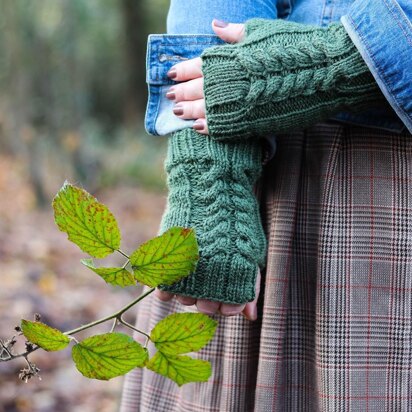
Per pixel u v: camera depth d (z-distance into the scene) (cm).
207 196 96
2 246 505
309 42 98
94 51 1451
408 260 106
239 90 97
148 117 107
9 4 746
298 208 110
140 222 734
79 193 69
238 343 113
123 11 1399
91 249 72
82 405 271
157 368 77
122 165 977
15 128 771
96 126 1148
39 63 768
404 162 107
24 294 384
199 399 117
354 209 106
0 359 70
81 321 367
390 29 95
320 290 107
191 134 102
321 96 98
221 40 107
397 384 106
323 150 109
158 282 73
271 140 105
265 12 110
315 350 108
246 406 114
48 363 299
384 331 106
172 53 107
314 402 110
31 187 716
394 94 95
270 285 109
